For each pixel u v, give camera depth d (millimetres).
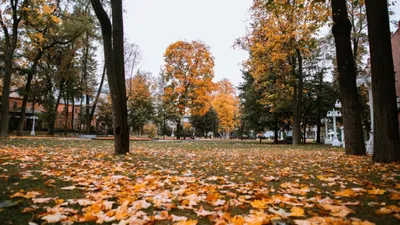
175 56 27969
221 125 45562
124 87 7516
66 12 20203
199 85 28062
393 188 2955
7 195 2441
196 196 2504
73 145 11023
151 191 2807
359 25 16484
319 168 4883
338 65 8234
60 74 27797
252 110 25344
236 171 4449
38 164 4684
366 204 2305
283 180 3605
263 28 17484
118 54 7348
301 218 1906
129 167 4797
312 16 10016
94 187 3004
